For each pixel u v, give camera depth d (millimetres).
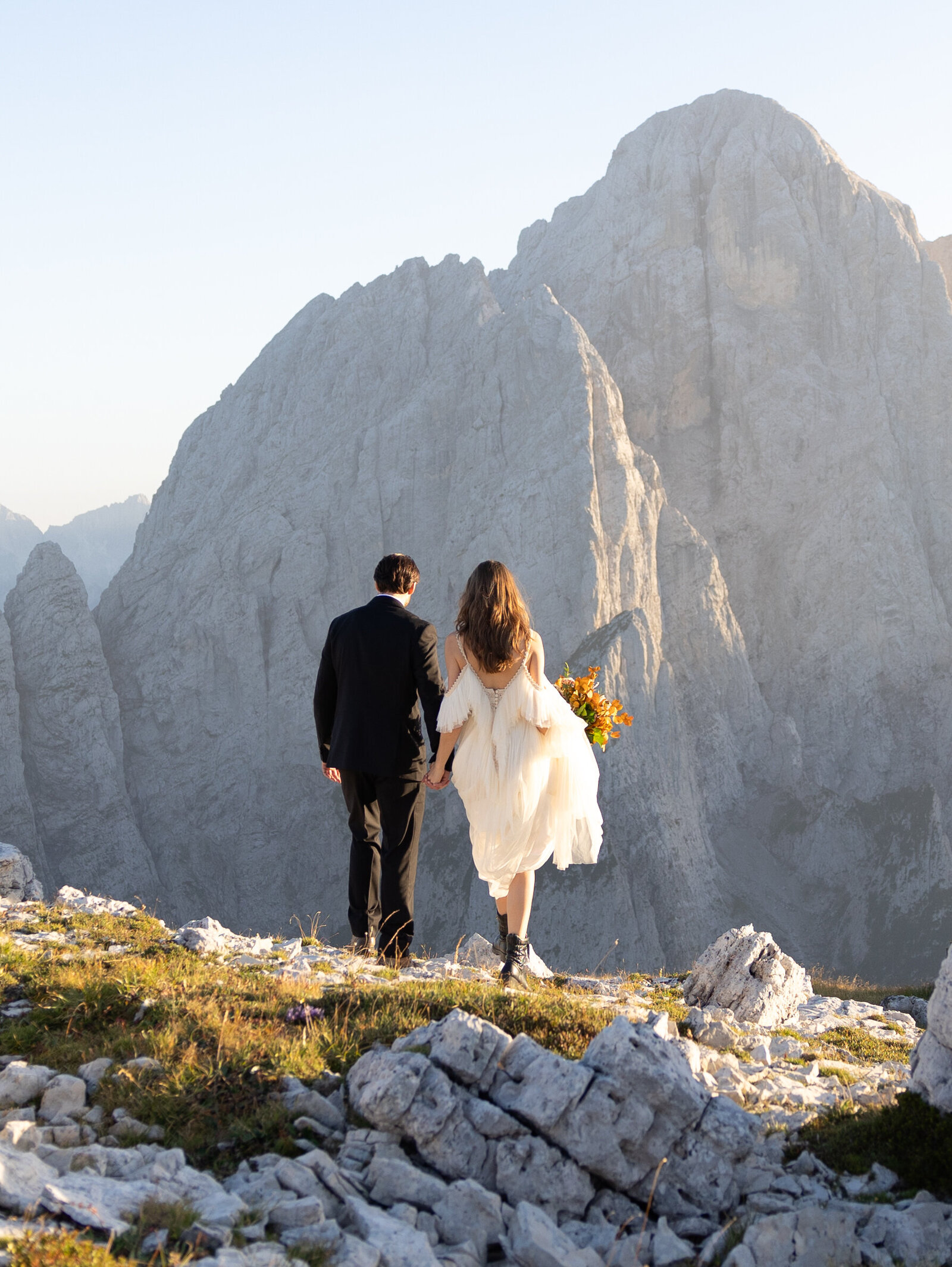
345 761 7293
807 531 105500
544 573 92000
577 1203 4105
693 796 87688
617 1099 4250
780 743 96062
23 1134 3941
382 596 7391
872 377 109125
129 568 118500
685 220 117562
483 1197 3875
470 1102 4281
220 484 116438
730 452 109875
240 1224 3383
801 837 92688
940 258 124375
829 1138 4824
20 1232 2979
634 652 86312
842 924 87750
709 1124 4336
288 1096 4465
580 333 101562
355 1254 3266
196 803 97812
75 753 94312
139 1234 3166
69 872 91500
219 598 101938
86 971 6434
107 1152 3850
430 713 7059
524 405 101875
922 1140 4508
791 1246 3785
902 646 99750
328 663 7445
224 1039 4984
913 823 91625
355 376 114562
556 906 78250
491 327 106375
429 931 84938
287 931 93062
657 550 98250
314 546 104500
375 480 106188
